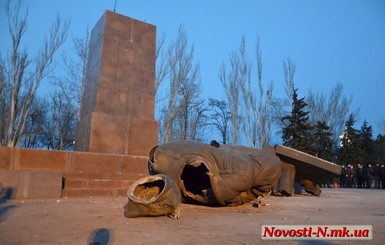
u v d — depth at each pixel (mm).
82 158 11336
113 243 4234
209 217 6633
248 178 8117
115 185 11633
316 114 43656
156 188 6766
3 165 10203
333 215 7383
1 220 5898
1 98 27203
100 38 13484
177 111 33938
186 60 33719
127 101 13227
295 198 12820
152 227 5352
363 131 51062
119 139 12625
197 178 8859
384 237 4961
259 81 38375
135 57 13711
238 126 37656
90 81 13852
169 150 8438
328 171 13531
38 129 39031
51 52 28484
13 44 26703
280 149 13609
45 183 10062
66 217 6230
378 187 28094
